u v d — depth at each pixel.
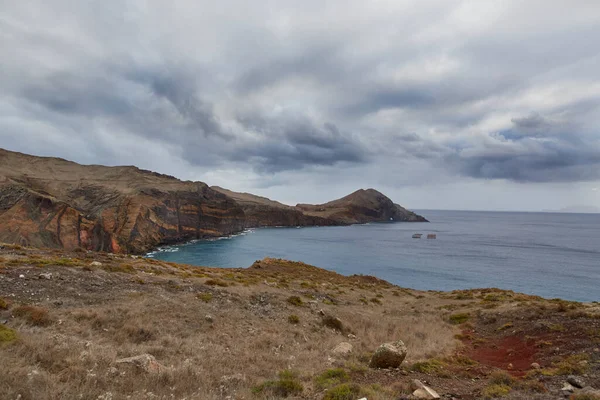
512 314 27.48
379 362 14.02
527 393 10.62
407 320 28.95
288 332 19.81
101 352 10.80
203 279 32.22
